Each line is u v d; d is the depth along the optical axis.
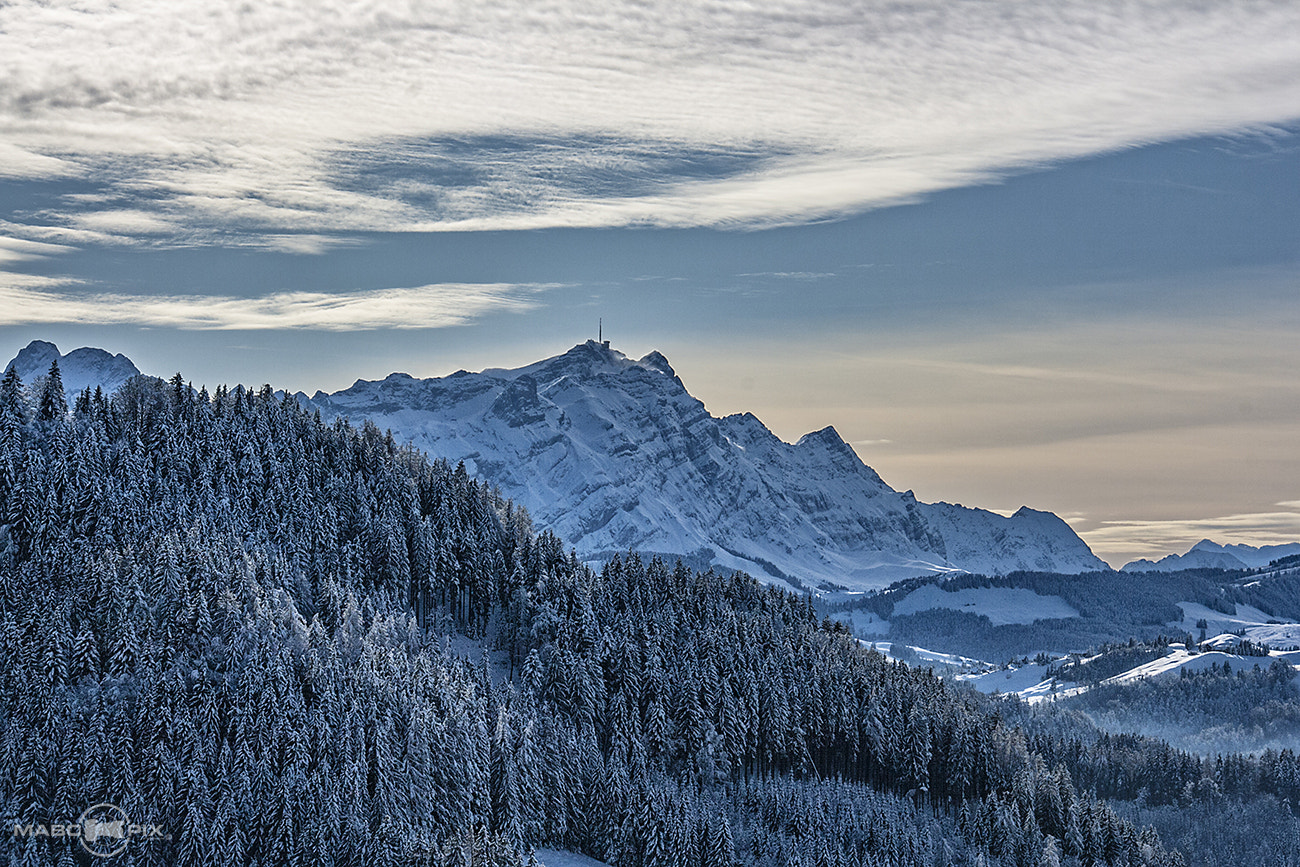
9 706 158.00
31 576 177.75
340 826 155.88
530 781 177.50
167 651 167.88
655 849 177.00
